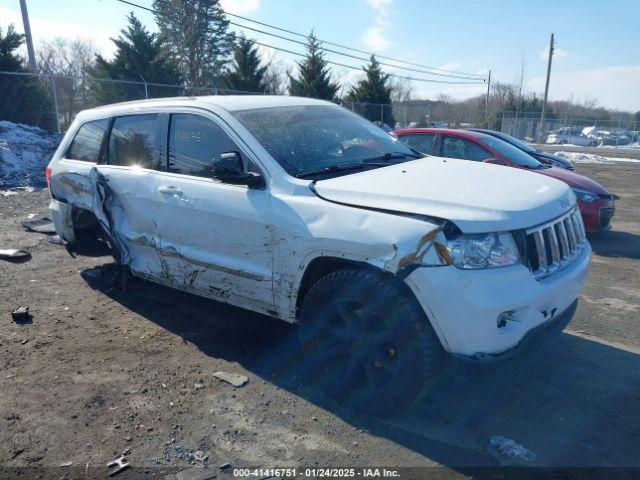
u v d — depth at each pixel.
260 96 4.56
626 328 4.66
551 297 3.12
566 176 7.91
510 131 38.53
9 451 2.94
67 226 5.34
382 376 3.26
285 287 3.54
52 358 3.98
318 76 34.03
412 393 3.05
